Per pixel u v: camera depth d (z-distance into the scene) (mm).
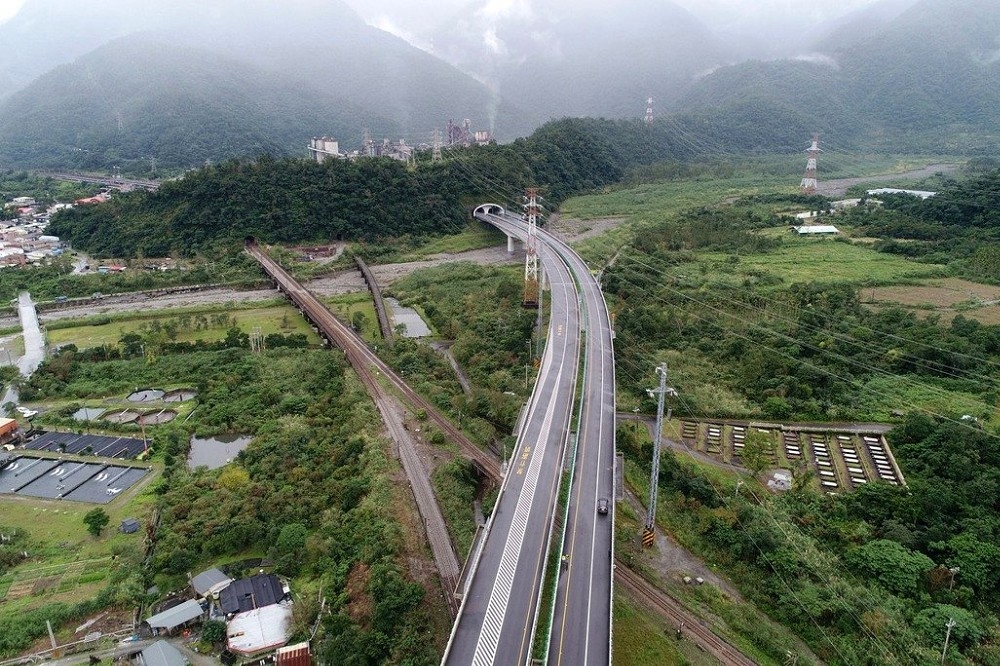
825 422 125688
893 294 190625
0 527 100062
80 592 87250
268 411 135750
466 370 158750
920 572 84188
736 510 97438
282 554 92812
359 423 126938
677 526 97125
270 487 108375
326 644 76750
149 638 79250
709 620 80250
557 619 70625
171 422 133125
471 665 63719
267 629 79438
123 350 167750
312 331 189875
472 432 123062
